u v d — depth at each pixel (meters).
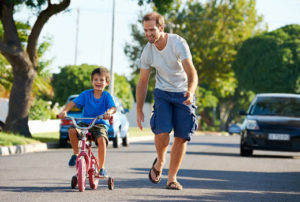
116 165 12.30
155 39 7.15
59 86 44.69
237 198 7.30
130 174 10.29
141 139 30.27
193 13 55.97
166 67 7.36
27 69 19.77
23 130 19.73
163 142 7.56
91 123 7.50
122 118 20.23
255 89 59.88
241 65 60.22
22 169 10.99
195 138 34.84
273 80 58.66
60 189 7.83
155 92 7.55
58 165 11.98
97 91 7.79
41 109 29.56
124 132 20.39
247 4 57.31
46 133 26.33
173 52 7.25
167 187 7.96
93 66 45.69
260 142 16.09
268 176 10.65
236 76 60.91
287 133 15.96
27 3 19.22
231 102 73.00
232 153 18.22
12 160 13.30
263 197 7.52
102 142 7.69
